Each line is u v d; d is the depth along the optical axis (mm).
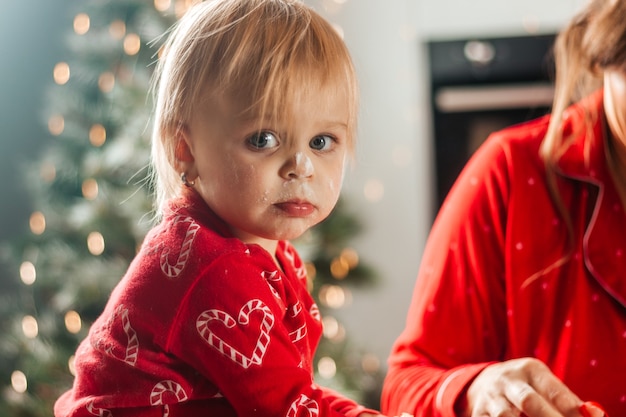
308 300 853
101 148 2498
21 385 2336
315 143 721
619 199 1065
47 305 2639
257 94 688
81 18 2629
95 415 743
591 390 1048
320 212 722
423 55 3131
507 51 3053
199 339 712
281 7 743
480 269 1080
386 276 3215
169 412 735
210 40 717
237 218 715
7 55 3369
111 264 2355
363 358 2615
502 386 857
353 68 748
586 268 1062
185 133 731
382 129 3180
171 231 754
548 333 1064
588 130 1091
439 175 3166
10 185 3379
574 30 1077
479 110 3098
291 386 714
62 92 2693
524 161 1104
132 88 2406
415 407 966
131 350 735
